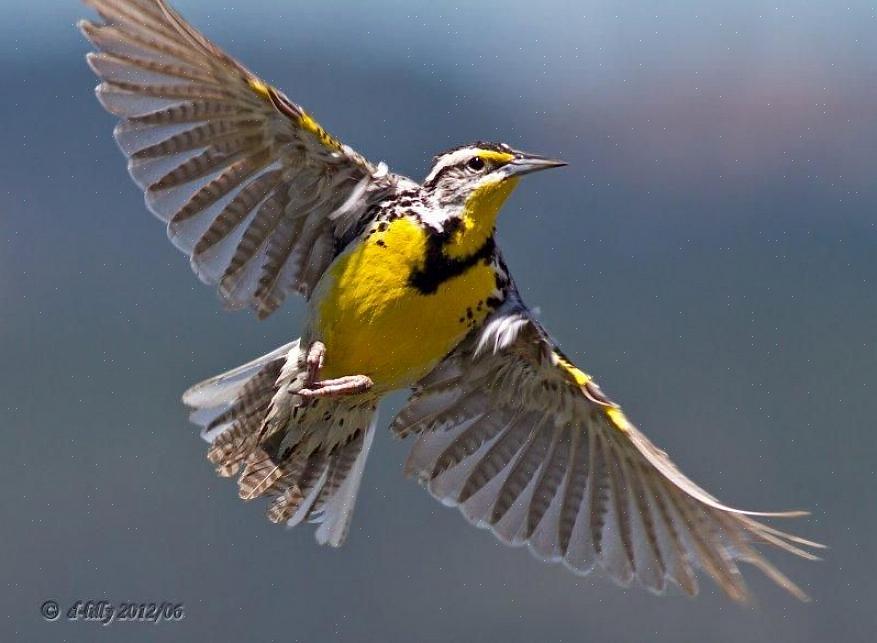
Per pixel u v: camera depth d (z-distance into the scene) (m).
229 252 9.11
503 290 9.08
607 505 9.64
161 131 8.71
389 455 14.21
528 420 9.77
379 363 8.97
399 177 9.11
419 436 9.76
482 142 9.16
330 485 9.48
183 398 9.41
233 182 8.96
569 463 9.74
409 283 8.78
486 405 9.73
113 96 8.59
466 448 9.79
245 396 9.39
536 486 9.77
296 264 9.26
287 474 9.42
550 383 9.48
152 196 8.80
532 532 9.75
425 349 8.99
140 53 8.48
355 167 8.95
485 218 8.93
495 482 9.80
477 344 9.16
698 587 9.45
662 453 8.82
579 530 9.70
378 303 8.78
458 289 8.87
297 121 8.61
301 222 9.18
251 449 9.38
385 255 8.77
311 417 9.24
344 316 8.84
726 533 9.14
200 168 8.86
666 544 9.48
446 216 8.88
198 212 8.95
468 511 9.78
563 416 9.66
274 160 8.94
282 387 9.12
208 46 8.23
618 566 9.61
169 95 8.62
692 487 8.58
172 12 8.05
